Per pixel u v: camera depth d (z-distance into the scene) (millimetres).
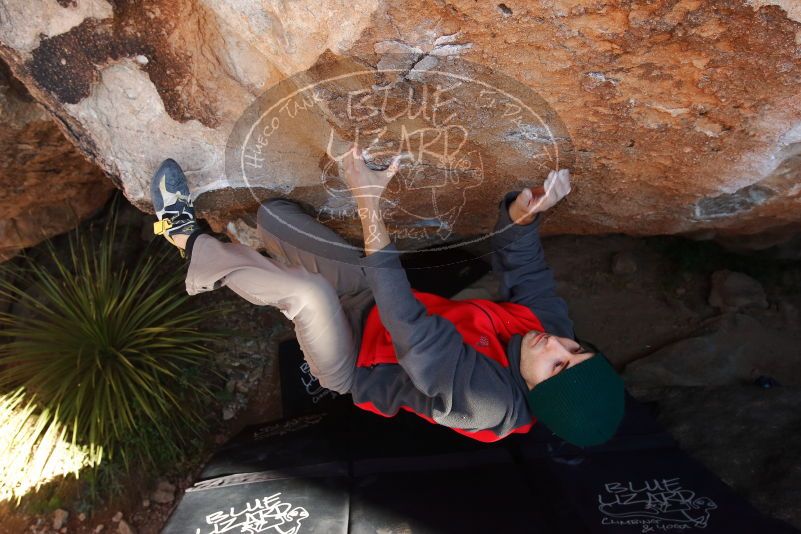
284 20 1379
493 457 2297
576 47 1372
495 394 1688
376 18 1325
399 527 2070
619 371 2846
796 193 2021
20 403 2834
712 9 1263
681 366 2770
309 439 2463
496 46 1380
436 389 1659
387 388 1842
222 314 3168
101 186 2941
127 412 2758
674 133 1654
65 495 2703
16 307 3189
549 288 2016
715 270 3096
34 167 2473
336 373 1914
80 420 2762
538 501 2113
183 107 1761
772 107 1503
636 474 2156
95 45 1644
